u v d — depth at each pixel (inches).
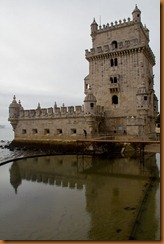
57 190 970.1
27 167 1432.1
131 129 1699.1
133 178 1136.2
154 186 984.9
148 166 1385.3
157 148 1884.8
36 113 2174.0
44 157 1738.4
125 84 1963.6
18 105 2347.4
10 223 650.2
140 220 645.9
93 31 2199.8
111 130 2012.8
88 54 2134.6
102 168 1364.4
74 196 884.6
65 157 1731.1
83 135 1889.8
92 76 2123.5
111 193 910.4
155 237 549.3
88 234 574.6
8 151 2055.9
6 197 882.8
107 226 616.4
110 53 2016.5
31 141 2172.7
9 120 2324.1
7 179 1161.4
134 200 816.3
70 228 612.1
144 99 1834.4
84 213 711.1
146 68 2041.1
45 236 570.6
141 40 2094.0
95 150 1722.4
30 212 729.6
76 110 1930.4
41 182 1103.0
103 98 2063.2
